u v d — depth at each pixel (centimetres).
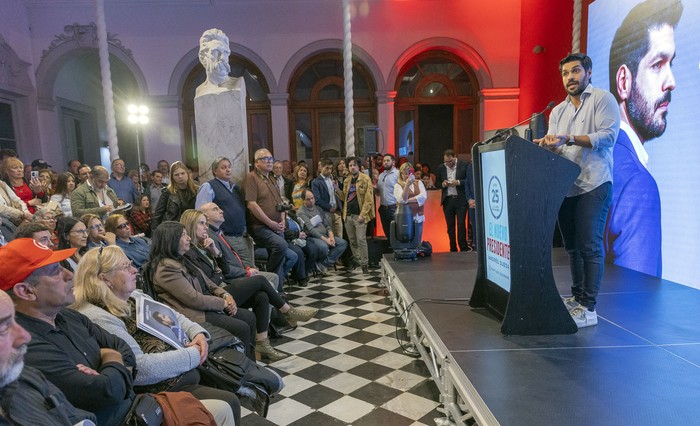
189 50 862
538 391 169
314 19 867
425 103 940
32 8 845
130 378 153
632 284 330
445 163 618
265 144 940
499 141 236
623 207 393
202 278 266
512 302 225
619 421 148
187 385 184
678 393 166
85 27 852
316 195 575
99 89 1089
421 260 442
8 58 786
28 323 136
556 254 439
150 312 193
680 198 329
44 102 868
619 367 188
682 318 252
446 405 211
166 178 743
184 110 912
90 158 1054
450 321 251
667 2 333
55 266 139
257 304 297
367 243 579
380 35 872
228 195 370
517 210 218
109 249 186
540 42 605
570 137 211
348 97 639
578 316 236
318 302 431
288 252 451
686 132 321
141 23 855
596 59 432
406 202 438
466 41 870
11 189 400
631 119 379
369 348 315
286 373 278
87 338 154
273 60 877
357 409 233
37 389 116
